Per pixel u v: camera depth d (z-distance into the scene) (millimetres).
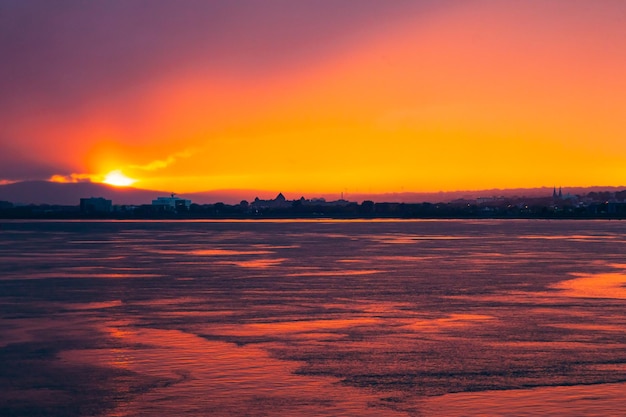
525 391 23359
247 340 30859
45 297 44500
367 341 30594
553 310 38531
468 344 29969
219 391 23406
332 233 152250
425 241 113438
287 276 56281
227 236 135750
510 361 27109
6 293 46469
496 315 36969
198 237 131250
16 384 24359
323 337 31422
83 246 100438
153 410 21578
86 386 24047
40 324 34969
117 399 22656
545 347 29359
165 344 30141
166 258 76312
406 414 21203
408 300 42438
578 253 82875
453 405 22000
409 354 28250
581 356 27828
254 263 69125
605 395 22891
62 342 30688
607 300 42312
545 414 21172
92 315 37500
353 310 38656
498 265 66188
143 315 37375
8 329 33719
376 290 47250
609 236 132625
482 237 128875
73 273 59375
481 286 49344
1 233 156125
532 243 106562
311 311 38375
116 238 127500
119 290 47781
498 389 23578
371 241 113625
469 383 24266
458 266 65188
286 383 24266
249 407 21828
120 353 28578
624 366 26328
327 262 70188
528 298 43219
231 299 43062
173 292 46562
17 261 72562
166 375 25328
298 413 21281
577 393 23109
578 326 33781
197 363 26938
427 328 33375
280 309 39094
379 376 25109
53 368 26344
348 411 21469
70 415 21234
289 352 28609
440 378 24844
